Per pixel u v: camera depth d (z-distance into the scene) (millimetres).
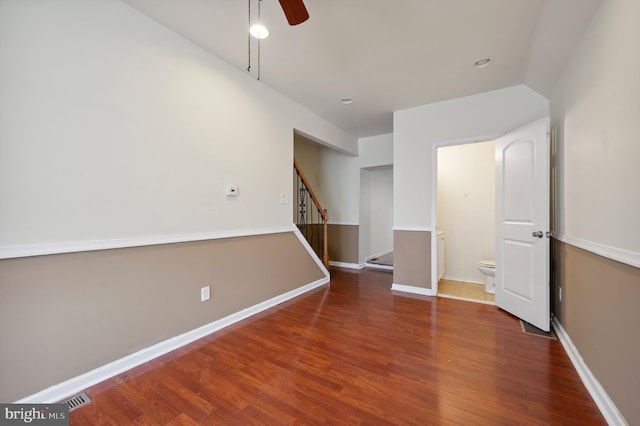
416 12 1947
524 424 1396
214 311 2523
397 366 1919
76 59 1697
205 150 2459
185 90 2299
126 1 1892
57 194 1621
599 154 1668
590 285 1762
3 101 1438
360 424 1399
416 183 3691
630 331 1290
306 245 3742
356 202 5305
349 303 3258
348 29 2143
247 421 1419
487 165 4168
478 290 3797
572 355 1998
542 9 1888
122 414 1473
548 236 2443
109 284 1838
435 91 3234
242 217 2818
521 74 2822
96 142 1783
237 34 2232
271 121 3168
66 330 1645
